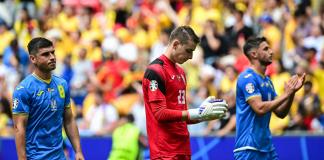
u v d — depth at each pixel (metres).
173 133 26.39
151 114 26.42
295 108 43.38
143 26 55.22
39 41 27.05
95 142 42.00
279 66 46.16
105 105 46.41
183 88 26.75
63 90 27.78
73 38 57.03
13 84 52.47
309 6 55.00
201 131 42.50
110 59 51.91
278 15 54.25
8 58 55.22
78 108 48.34
